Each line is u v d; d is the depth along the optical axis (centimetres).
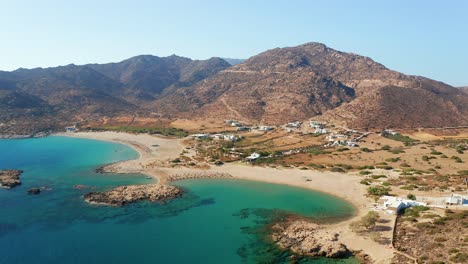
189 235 8788
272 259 7556
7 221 9581
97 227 9238
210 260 7569
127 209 10544
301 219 9762
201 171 14688
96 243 8338
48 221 9612
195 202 11225
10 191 12225
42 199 11381
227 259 7606
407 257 7175
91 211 10362
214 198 11606
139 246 8200
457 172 13350
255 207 10762
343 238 8344
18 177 14000
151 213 10250
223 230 9088
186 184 13188
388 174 13388
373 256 7406
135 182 13412
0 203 10969
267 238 8581
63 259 7594
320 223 9450
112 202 11000
